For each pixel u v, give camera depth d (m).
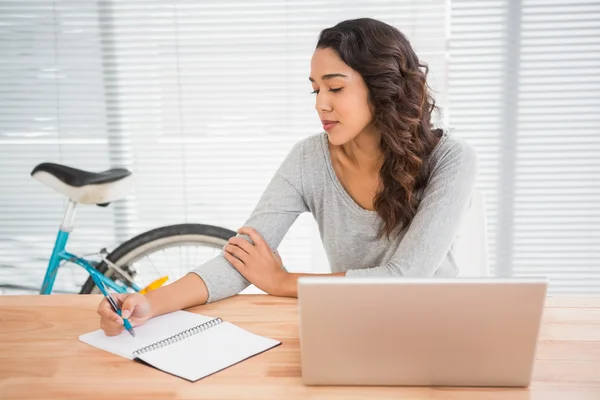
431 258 1.31
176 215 2.62
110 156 2.60
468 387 0.90
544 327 1.13
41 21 2.51
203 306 1.28
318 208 1.52
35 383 0.94
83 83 2.54
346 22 1.32
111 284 2.07
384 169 1.38
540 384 0.91
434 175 1.38
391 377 0.90
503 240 2.56
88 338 1.11
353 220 1.47
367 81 1.29
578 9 2.38
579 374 0.94
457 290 0.84
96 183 1.99
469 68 2.45
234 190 2.59
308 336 0.88
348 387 0.91
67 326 1.18
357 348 0.89
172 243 2.10
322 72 1.29
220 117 2.54
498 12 2.40
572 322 1.16
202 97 2.53
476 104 2.48
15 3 2.50
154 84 2.53
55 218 2.65
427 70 1.39
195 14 2.47
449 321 0.86
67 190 1.98
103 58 2.52
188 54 2.50
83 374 0.97
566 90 2.44
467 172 1.36
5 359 1.03
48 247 2.67
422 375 0.90
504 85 2.46
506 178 2.52
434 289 0.84
